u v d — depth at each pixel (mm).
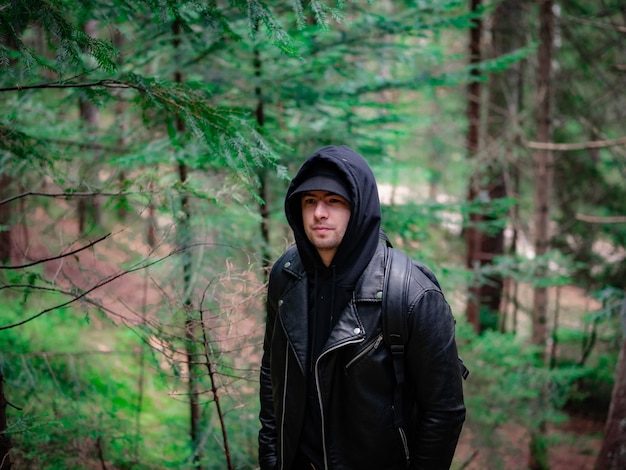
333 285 1708
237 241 3607
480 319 8727
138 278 4785
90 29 4523
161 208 2957
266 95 4109
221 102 3928
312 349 1736
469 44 7508
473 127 8312
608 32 8695
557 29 8156
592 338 8180
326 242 1659
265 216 4172
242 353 3201
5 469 2314
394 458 1730
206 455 3348
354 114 4496
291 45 2117
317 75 4215
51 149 2969
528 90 10234
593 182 9719
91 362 4684
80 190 2742
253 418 3459
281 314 1798
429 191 12148
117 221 5297
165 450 4277
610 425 5070
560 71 9336
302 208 1732
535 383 5125
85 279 2537
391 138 5523
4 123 2783
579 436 7598
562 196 9922
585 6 9172
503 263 5949
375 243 1723
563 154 9508
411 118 5305
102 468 3328
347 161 1679
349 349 1654
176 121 3898
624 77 8234
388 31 4262
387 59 4305
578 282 9320
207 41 3607
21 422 2316
